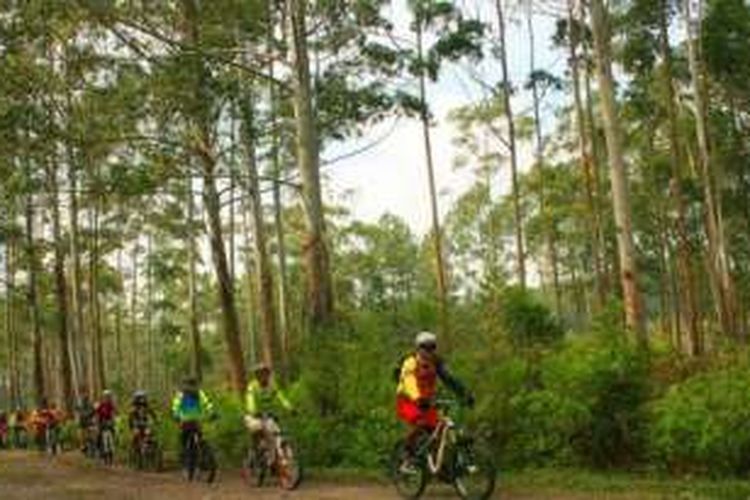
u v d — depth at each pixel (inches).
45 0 1023.6
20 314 2755.9
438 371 551.8
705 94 1673.2
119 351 3061.0
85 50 1095.6
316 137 1096.8
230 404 896.3
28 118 1070.4
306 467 774.5
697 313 1713.8
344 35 1082.1
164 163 1125.7
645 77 1843.0
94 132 1096.8
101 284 2481.5
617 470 623.2
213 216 1235.2
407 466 562.9
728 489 520.1
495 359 695.7
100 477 874.8
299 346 852.0
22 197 1374.3
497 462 655.1
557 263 2556.6
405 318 797.2
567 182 2191.2
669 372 674.2
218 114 1067.3
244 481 746.8
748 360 636.1
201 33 1140.5
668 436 585.9
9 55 1070.4
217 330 3088.1
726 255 1555.1
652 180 2097.7
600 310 689.0
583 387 629.6
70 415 1766.7
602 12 946.7
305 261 970.7
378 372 777.6
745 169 1923.0
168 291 2972.4
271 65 1096.2
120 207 1750.7
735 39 1617.9
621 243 898.7
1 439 1811.0
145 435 960.3
